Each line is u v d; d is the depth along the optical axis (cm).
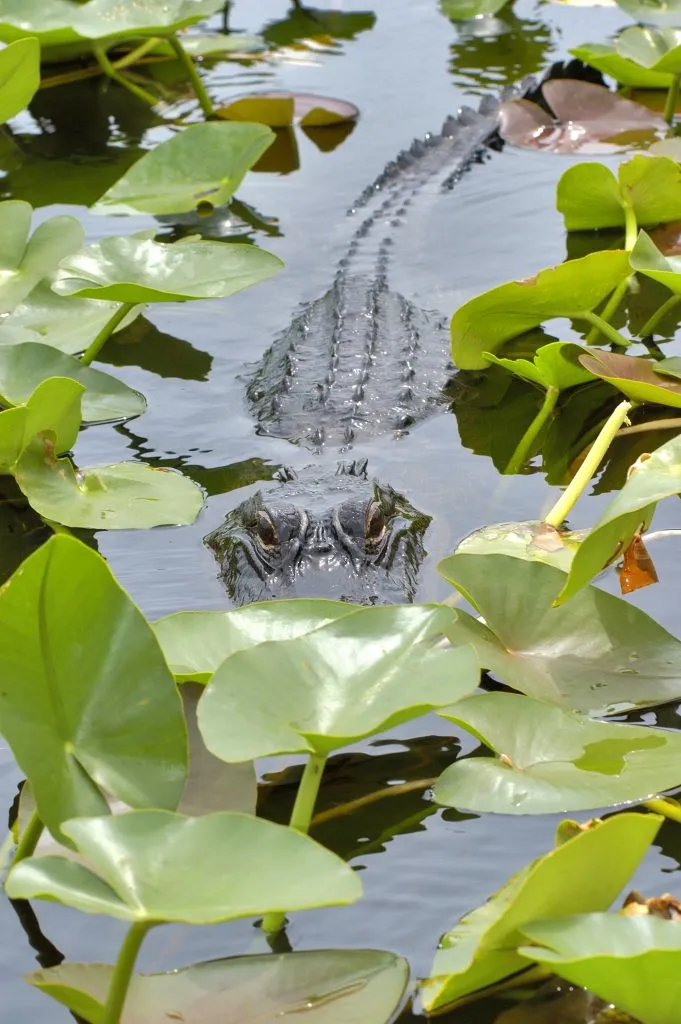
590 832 323
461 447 718
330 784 439
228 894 304
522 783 407
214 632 448
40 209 964
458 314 721
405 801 427
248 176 1083
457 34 1342
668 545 586
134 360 806
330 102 1154
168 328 858
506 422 746
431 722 475
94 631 379
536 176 1067
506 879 386
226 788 412
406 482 683
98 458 687
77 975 340
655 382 673
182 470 686
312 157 1118
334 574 589
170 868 314
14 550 609
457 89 1220
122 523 597
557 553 562
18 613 365
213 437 721
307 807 370
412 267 944
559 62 1238
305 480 664
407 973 343
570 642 484
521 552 564
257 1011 330
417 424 752
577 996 344
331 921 371
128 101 1180
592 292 712
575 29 1333
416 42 1325
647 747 427
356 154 1118
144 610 557
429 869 392
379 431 741
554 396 693
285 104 1114
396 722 360
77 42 1156
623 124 1117
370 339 838
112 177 1024
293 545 602
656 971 304
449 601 560
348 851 402
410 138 1134
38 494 611
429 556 612
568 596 468
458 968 326
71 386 617
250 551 603
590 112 1135
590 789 403
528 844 403
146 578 587
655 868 391
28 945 368
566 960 307
